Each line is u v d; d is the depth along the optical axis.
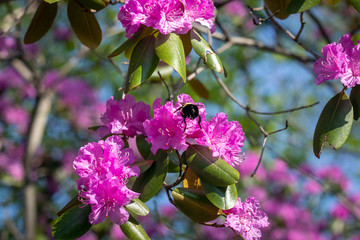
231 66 6.64
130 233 2.10
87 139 6.83
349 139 6.75
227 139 2.21
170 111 2.16
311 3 2.38
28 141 5.91
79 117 6.85
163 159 2.23
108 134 2.46
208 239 6.12
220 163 2.17
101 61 6.38
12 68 7.01
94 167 2.08
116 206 2.03
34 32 2.72
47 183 6.39
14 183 6.30
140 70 2.23
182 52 2.20
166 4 2.15
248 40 4.28
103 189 2.02
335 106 2.30
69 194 6.36
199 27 3.91
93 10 2.66
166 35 2.21
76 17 2.76
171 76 3.61
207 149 2.21
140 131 2.41
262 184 6.78
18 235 5.59
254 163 6.51
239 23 6.05
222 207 2.12
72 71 6.72
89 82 6.90
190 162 2.19
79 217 2.11
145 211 2.11
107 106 2.43
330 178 6.98
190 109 2.13
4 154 6.50
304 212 6.84
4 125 6.83
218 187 2.16
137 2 2.16
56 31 6.62
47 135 6.68
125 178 2.09
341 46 2.24
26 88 7.02
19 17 3.69
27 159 5.86
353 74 2.23
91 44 2.86
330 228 6.84
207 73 6.18
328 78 2.26
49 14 2.68
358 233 6.91
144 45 2.28
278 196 6.87
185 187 2.28
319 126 2.31
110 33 5.29
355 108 2.33
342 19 5.87
